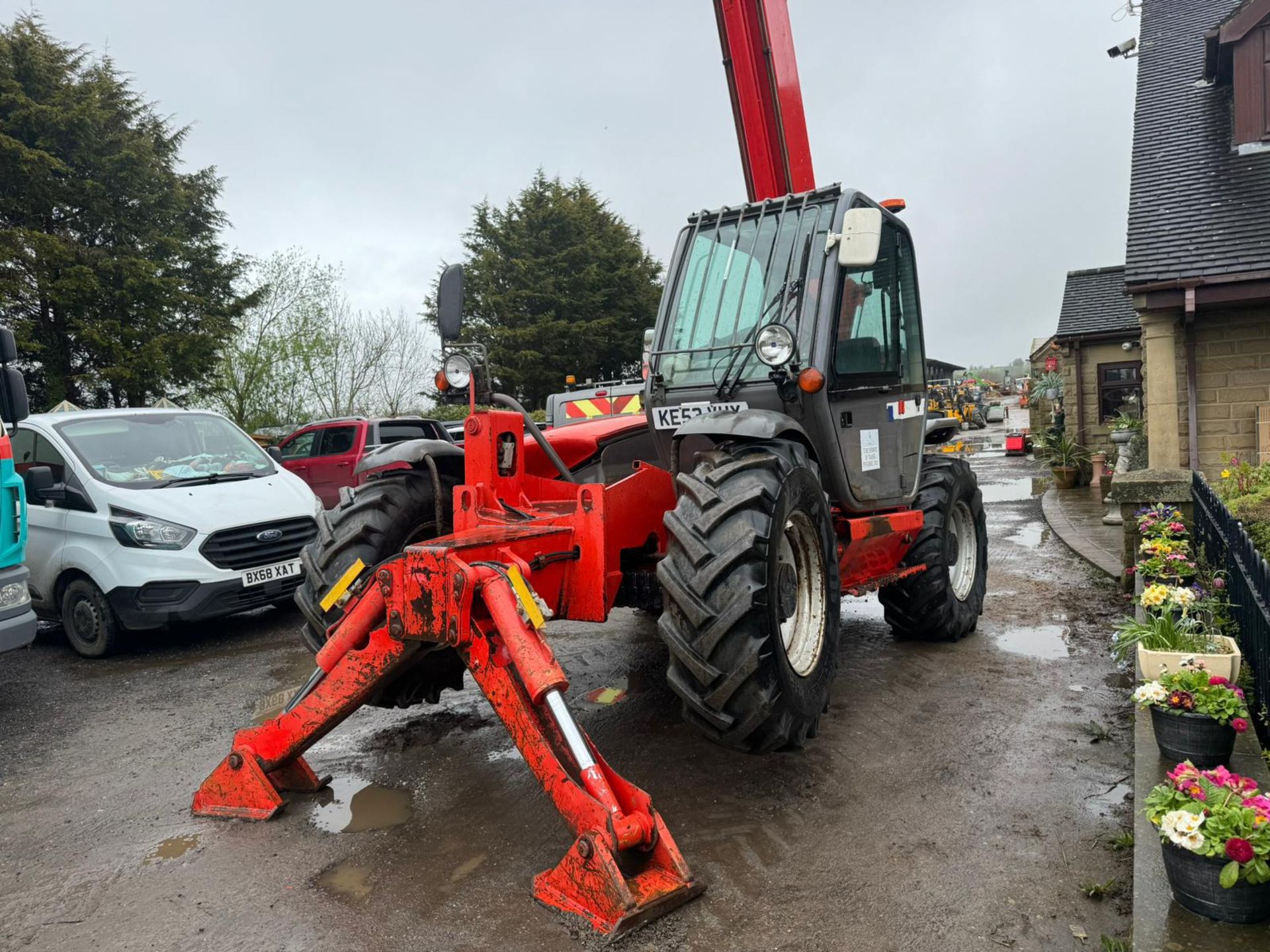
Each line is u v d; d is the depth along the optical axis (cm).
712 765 362
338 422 1254
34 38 2097
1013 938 237
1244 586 380
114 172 2053
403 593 288
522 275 3052
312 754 389
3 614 482
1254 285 838
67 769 395
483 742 399
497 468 350
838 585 356
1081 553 805
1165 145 1049
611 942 237
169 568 591
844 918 248
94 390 2020
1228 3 1263
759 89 520
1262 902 212
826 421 378
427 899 265
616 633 598
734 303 400
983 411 3747
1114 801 318
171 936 251
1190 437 916
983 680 464
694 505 309
